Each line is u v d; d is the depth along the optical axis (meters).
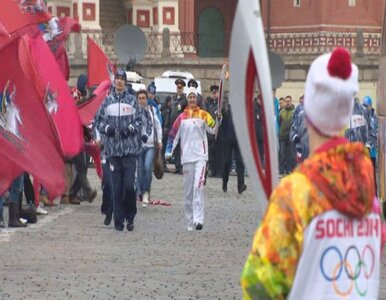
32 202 31.19
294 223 7.90
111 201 30.92
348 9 96.75
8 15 27.14
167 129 53.50
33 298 19.50
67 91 27.56
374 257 8.23
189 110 30.25
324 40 95.56
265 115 8.58
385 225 8.77
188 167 30.25
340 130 8.25
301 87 82.31
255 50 8.59
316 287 7.96
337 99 8.14
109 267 23.25
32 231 29.34
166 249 26.27
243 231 30.28
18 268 22.94
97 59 39.09
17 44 26.94
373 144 37.19
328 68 8.18
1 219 30.02
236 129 8.90
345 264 8.02
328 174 7.97
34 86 27.03
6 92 26.80
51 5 92.56
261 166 8.94
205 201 39.69
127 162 29.55
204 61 84.12
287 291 7.96
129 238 28.33
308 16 96.75
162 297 19.73
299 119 26.50
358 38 83.75
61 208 35.69
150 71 84.19
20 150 26.62
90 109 33.53
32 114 27.06
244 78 8.80
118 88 29.42
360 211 8.00
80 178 36.72
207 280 21.67
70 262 23.89
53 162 27.06
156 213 34.91
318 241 7.95
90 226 30.83
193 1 98.88
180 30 98.38
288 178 8.05
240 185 42.97
